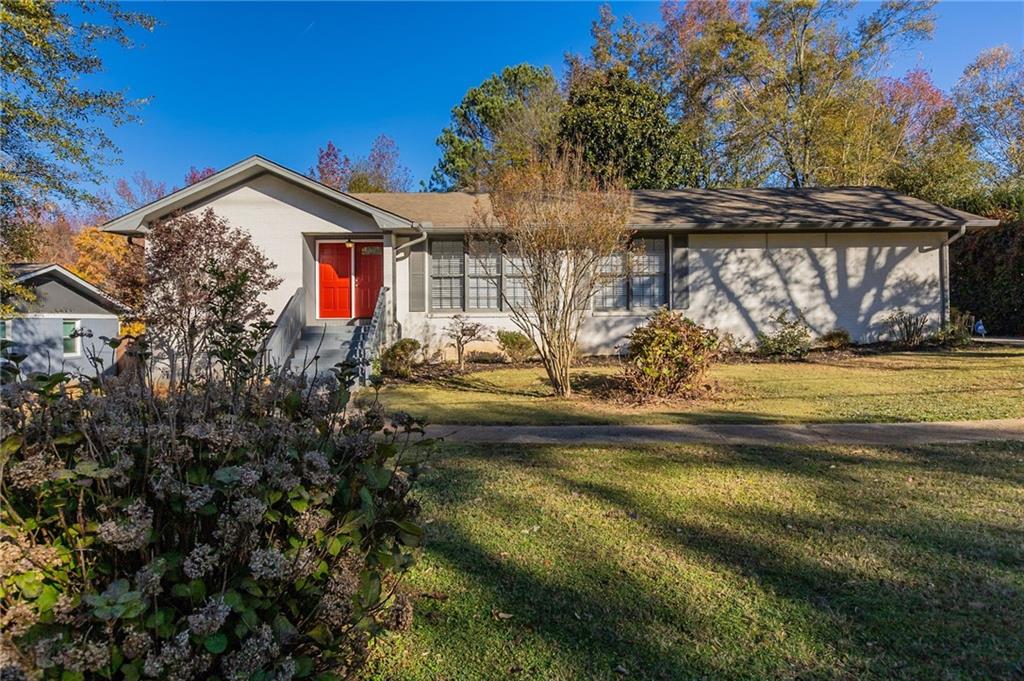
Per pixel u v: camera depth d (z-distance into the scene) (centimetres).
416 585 315
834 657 251
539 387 1041
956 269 1911
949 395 879
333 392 236
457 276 1395
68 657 142
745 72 2628
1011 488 464
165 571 162
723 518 409
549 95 3038
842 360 1277
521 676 241
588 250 920
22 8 917
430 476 512
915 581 315
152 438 179
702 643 263
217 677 166
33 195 1035
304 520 176
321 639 184
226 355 264
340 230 1323
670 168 2167
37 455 167
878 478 495
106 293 1087
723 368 1202
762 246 1433
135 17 1008
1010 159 2505
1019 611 284
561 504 442
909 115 2595
